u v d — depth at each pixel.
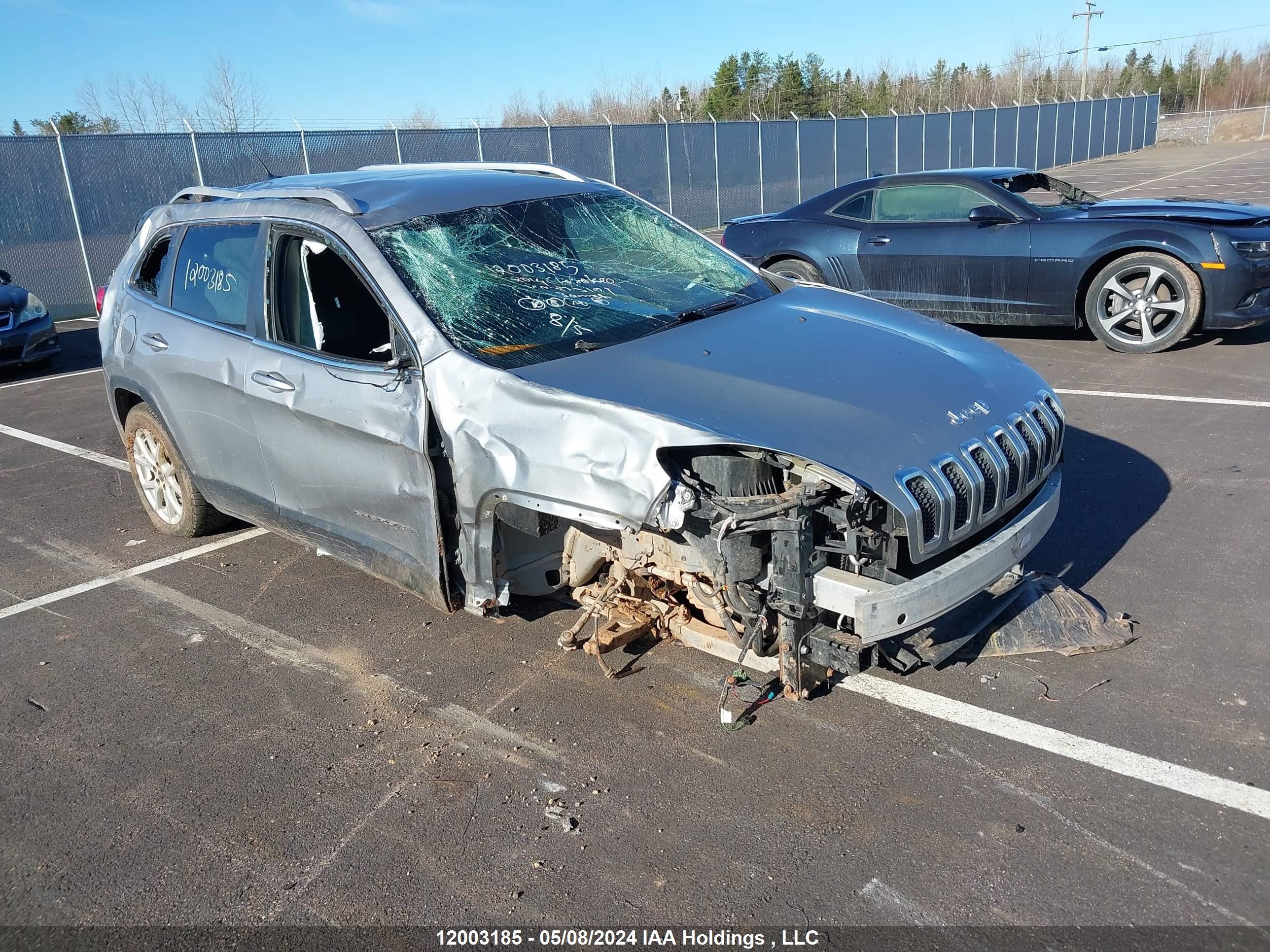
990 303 8.66
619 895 2.66
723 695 3.42
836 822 2.88
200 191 4.99
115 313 5.32
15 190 13.81
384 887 2.75
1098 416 6.54
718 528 2.97
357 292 4.15
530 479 3.20
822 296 4.46
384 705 3.70
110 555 5.36
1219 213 7.76
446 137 18.47
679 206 22.86
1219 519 4.77
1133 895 2.53
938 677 3.61
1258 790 2.89
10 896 2.81
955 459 3.07
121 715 3.74
